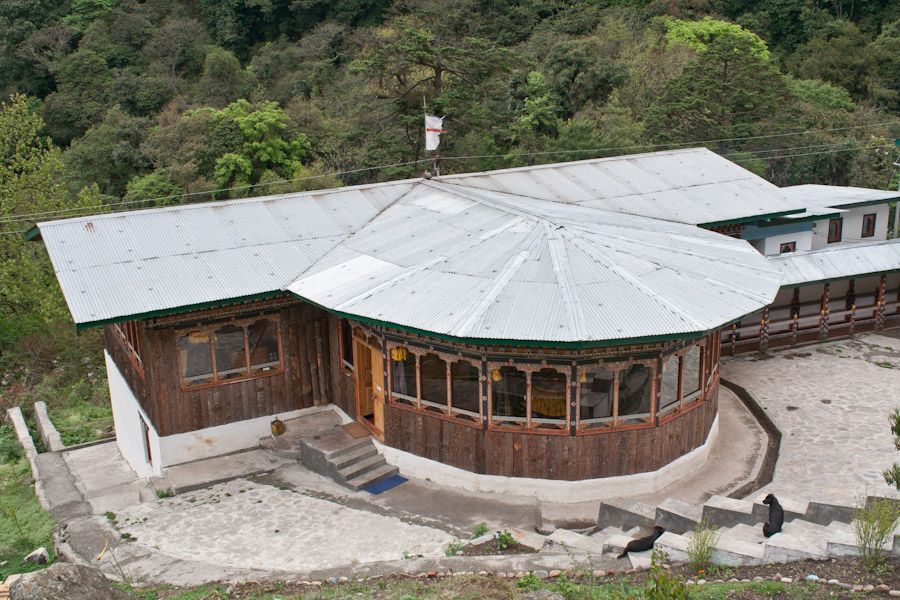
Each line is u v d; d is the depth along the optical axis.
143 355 17.11
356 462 16.38
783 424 18.62
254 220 18.94
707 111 45.72
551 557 11.66
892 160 47.25
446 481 15.67
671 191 23.81
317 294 16.05
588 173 24.41
